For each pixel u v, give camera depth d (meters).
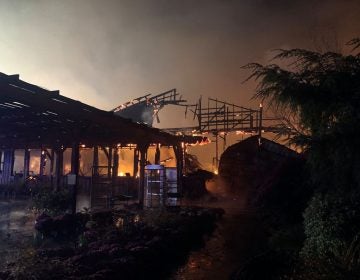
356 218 6.36
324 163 7.09
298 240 8.55
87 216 11.93
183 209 15.64
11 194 22.38
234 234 12.88
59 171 17.38
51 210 14.31
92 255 7.86
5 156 25.83
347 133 6.52
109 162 20.45
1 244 9.55
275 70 7.54
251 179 25.47
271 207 15.29
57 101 11.06
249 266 7.07
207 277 8.14
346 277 5.14
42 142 19.33
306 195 13.62
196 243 11.52
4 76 8.97
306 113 7.30
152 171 18.50
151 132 17.22
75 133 14.14
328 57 7.27
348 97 6.88
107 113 13.37
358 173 6.57
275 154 25.30
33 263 6.66
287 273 6.54
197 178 24.45
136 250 8.43
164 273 8.40
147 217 12.46
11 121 14.68
